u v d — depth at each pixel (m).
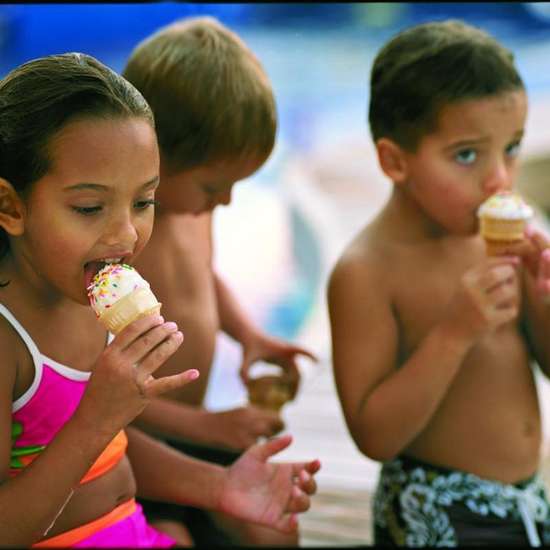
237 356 10.86
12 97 3.42
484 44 5.03
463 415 5.32
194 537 5.82
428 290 5.34
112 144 3.38
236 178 5.12
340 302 5.34
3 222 3.51
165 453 4.92
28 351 3.79
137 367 3.45
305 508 4.78
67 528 4.08
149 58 5.09
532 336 5.56
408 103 5.05
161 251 5.53
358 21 22.47
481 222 5.05
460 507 5.29
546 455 7.53
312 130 17.81
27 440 3.91
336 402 8.91
